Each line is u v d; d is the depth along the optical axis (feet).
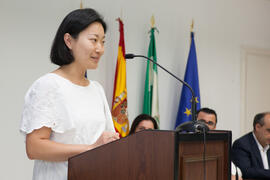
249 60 17.37
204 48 15.71
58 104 4.54
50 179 4.56
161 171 3.58
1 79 10.69
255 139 12.19
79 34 4.67
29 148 4.38
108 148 3.92
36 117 4.38
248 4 17.24
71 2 12.09
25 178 10.98
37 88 4.51
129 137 3.79
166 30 14.49
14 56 10.93
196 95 13.88
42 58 11.43
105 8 12.89
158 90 14.21
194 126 3.99
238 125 16.93
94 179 3.97
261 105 17.83
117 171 3.84
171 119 14.56
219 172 4.13
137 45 13.67
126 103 12.32
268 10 17.90
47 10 11.57
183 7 15.01
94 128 4.82
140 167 3.70
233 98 16.75
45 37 11.51
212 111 10.59
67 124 4.53
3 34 10.77
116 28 13.15
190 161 3.79
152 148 3.66
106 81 12.85
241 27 16.98
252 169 11.46
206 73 15.79
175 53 14.71
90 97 4.96
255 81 17.62
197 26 15.47
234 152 12.14
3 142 10.67
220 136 4.14
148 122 9.70
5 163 10.67
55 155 4.25
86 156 4.05
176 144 3.54
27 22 11.18
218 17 16.17
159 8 14.30
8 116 10.77
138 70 13.67
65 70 4.86
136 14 13.67
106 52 12.88
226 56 16.48
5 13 10.81
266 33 17.90
